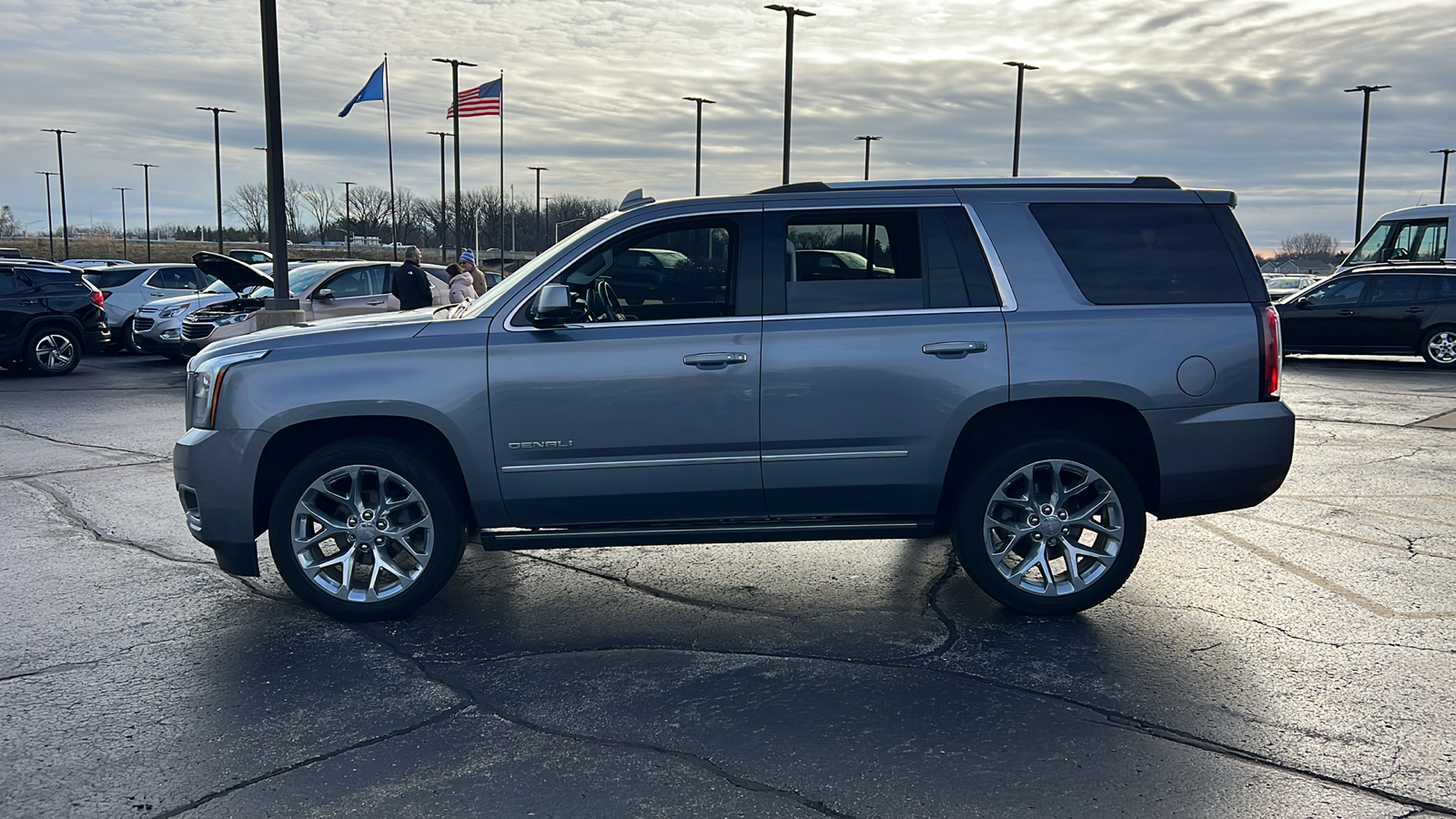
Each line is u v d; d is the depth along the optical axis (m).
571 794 3.29
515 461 4.76
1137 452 5.05
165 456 9.35
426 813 3.18
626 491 4.80
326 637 4.76
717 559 6.12
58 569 5.84
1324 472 8.58
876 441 4.79
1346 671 4.29
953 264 4.85
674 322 4.77
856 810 3.19
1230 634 4.73
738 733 3.74
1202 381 4.81
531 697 4.07
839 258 4.92
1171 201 4.99
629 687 4.17
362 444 4.79
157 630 4.86
